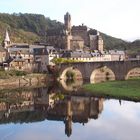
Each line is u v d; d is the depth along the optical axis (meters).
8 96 146.50
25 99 137.50
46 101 132.12
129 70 188.12
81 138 74.00
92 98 134.62
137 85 155.88
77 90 160.62
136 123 87.81
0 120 95.00
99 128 83.31
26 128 84.50
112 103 119.81
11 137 74.88
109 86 159.38
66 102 128.50
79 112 106.56
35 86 193.25
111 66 193.88
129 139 72.00
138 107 110.00
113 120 92.38
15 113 106.06
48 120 95.31
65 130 82.06
